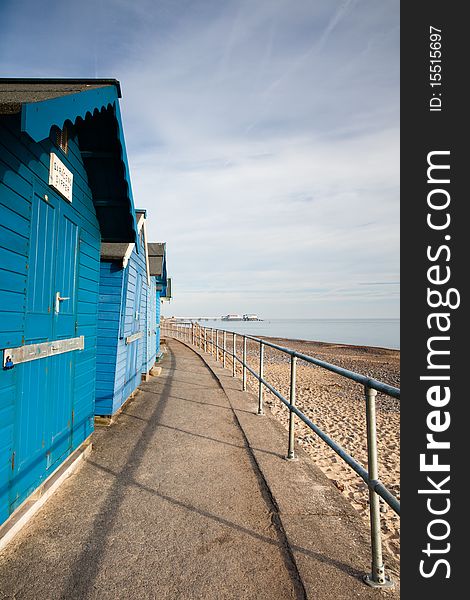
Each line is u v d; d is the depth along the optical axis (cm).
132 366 712
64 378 371
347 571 237
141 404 681
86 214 418
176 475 385
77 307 400
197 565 246
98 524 292
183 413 623
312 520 296
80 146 388
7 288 259
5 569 239
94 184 426
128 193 427
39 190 304
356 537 275
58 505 320
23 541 268
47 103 219
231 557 255
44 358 325
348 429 769
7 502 266
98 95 299
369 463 234
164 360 1348
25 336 286
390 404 1045
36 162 298
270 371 1609
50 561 247
